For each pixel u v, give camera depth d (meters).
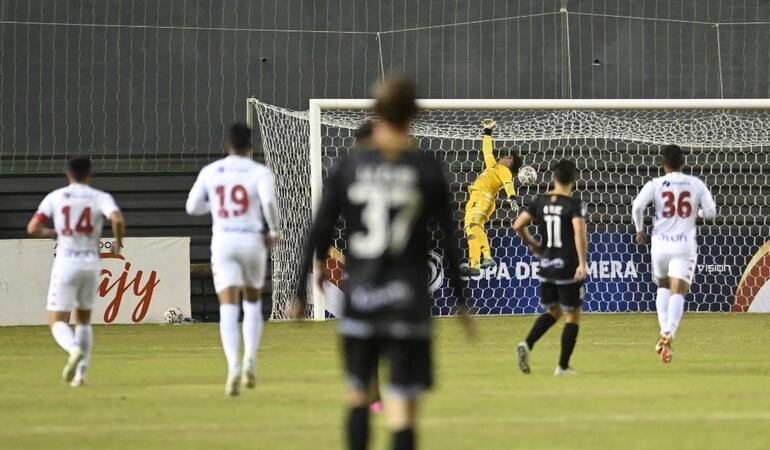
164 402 29.66
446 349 48.03
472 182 77.81
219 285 31.91
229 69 78.25
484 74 79.38
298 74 78.62
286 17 79.00
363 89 78.81
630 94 79.88
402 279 16.78
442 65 79.31
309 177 75.25
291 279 72.31
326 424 25.31
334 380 35.53
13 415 27.19
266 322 67.81
